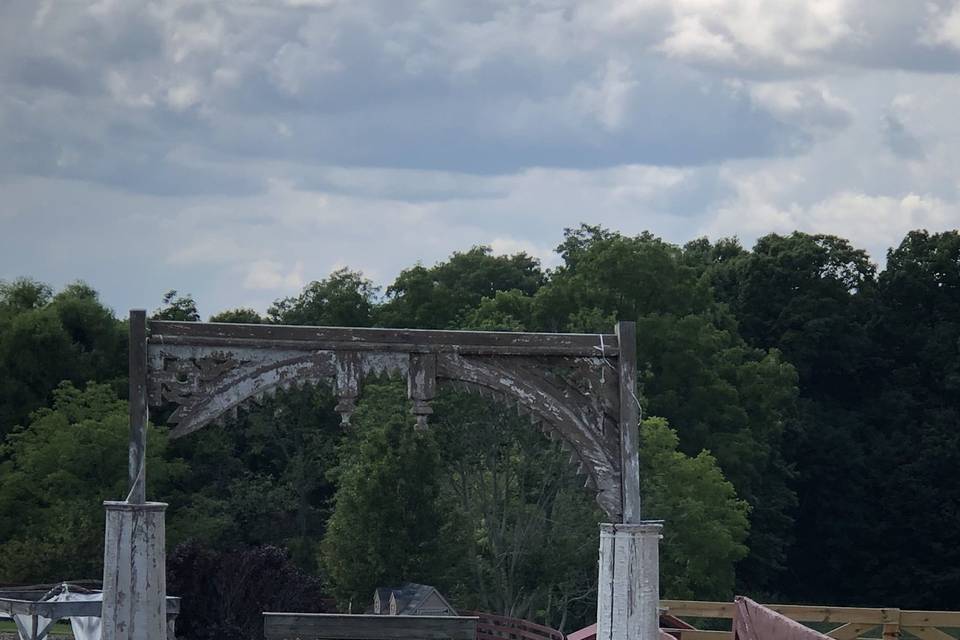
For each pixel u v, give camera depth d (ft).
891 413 423.64
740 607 83.61
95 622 117.80
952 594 396.98
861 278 446.19
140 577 77.20
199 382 79.36
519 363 82.43
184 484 323.37
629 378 82.28
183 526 293.84
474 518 267.59
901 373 433.89
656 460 288.71
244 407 80.02
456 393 262.06
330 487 338.34
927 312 446.19
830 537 405.39
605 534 81.46
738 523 301.02
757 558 359.46
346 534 250.78
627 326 82.58
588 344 82.58
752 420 368.68
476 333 81.82
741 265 446.19
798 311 430.20
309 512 334.24
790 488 408.05
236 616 163.84
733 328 398.83
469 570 256.93
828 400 431.43
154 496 302.04
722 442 338.54
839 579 408.67
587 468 82.43
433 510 251.39
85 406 322.75
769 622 77.66
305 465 327.06
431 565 248.52
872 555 403.54
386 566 246.27
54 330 328.90
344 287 403.95
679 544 278.87
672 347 340.59
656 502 277.85
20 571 236.84
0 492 285.84
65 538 242.58
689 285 359.05
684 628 109.50
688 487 286.46
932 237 453.58
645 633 80.59
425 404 81.20
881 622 103.30
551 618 268.21
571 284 349.41
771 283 437.17
